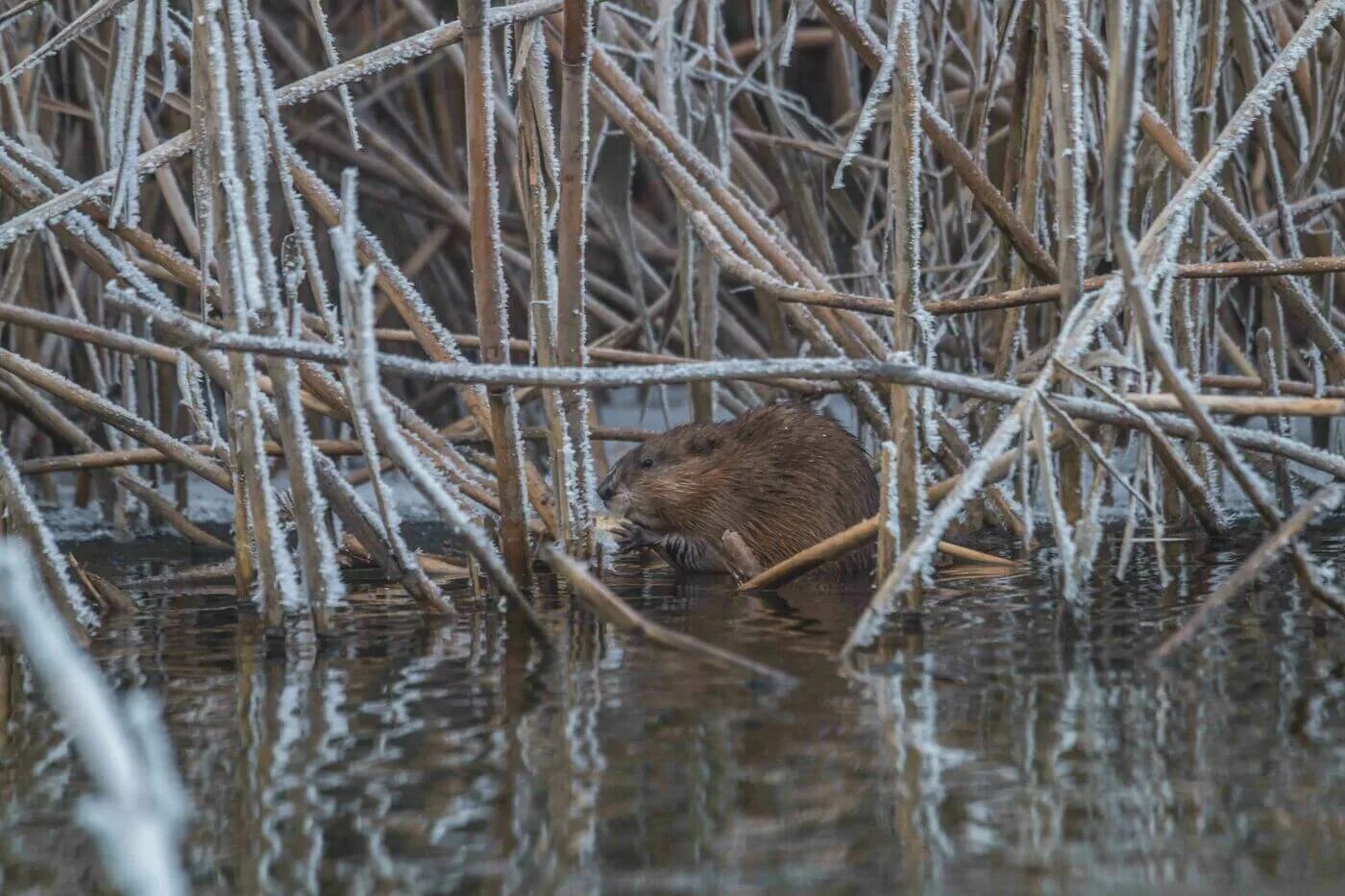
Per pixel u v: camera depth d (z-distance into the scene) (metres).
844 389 12.29
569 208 9.48
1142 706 6.71
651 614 9.10
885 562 8.61
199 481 15.19
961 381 7.92
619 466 11.79
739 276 10.17
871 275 12.88
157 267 13.32
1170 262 8.59
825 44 17.36
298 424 8.30
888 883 4.84
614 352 12.47
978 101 14.16
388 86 16.92
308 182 9.96
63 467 12.22
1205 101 11.09
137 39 8.45
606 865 5.02
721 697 6.96
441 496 7.57
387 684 7.38
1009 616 8.64
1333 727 6.34
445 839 5.27
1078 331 8.12
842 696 6.94
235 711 6.94
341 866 5.05
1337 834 5.17
